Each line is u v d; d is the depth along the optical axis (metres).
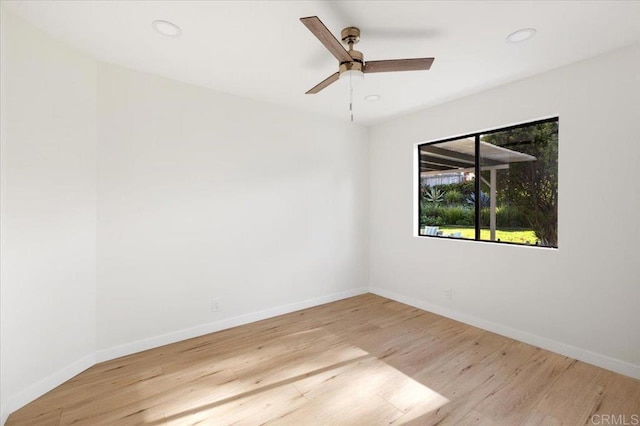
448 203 3.58
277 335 2.97
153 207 2.71
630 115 2.21
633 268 2.21
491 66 2.54
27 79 1.99
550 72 2.61
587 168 2.41
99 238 2.46
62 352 2.19
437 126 3.51
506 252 2.92
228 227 3.14
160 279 2.75
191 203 2.91
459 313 3.32
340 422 1.78
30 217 2.01
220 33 2.08
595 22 1.93
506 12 1.85
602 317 2.34
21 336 1.94
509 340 2.84
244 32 2.07
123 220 2.56
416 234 3.85
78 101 2.30
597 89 2.35
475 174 3.31
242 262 3.25
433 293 3.59
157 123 2.72
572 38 2.12
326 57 2.42
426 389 2.09
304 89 3.04
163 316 2.77
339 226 4.08
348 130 4.16
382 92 3.10
